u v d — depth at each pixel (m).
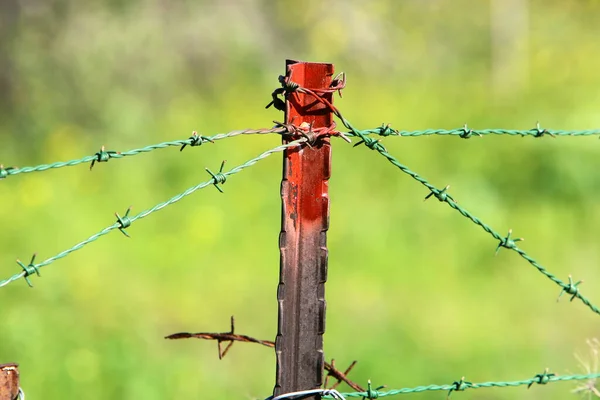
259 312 19.75
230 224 24.52
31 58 32.09
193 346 17.62
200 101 36.78
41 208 24.56
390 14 46.66
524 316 19.22
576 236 24.03
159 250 22.75
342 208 25.22
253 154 30.14
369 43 44.78
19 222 23.67
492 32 44.59
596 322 18.86
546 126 31.94
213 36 39.69
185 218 24.55
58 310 19.02
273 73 41.91
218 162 28.89
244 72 40.31
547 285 20.89
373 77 43.91
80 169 28.48
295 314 6.98
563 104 34.62
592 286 20.75
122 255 22.45
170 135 32.06
